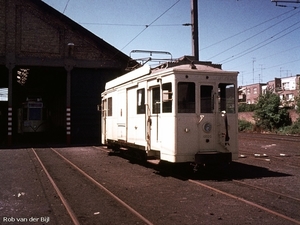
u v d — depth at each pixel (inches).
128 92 523.8
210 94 399.2
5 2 935.7
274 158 571.8
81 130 1003.3
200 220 232.5
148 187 346.3
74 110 1000.2
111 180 388.8
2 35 930.1
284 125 1427.2
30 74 1199.6
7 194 323.0
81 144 951.0
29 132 1105.4
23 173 446.0
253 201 281.9
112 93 626.2
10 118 904.3
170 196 304.8
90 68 1006.4
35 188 349.4
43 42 960.9
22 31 946.7
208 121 393.7
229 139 402.9
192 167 448.8
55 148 838.5
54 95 1482.5
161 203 280.5
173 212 253.1
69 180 392.5
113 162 553.6
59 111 1334.9
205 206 268.2
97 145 917.8
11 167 503.8
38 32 958.4
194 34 706.2
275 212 243.1
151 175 420.2
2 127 1327.5
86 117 1009.5
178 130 380.5
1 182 384.2
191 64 400.2
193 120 387.5
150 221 232.1
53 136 1266.0
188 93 389.1
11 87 917.2
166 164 471.5
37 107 1126.4
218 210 256.2
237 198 287.1
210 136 394.3
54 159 603.5
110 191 329.7
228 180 376.5
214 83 400.2
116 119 593.9
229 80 408.5
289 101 1489.9
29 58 943.0
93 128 1014.4
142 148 468.8
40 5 950.4
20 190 340.5
